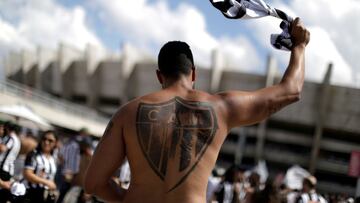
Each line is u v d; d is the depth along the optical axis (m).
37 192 7.43
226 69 80.12
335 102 74.62
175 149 2.37
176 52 2.56
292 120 76.38
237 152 76.50
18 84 88.31
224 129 2.47
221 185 9.20
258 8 2.59
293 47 2.68
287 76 2.57
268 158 78.88
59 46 85.75
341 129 74.50
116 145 2.40
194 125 2.41
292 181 13.84
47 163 7.60
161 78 2.62
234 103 2.49
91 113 73.00
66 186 10.01
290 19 2.68
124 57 82.88
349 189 76.31
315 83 74.88
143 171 2.37
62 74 85.75
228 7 2.51
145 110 2.42
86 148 9.95
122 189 2.54
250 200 6.81
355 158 19.08
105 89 85.50
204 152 2.39
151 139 2.37
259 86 77.00
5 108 17.55
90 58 84.56
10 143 8.19
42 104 56.22
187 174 2.34
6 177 7.69
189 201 2.30
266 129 79.19
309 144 77.44
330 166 76.00
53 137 7.68
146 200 2.33
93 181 2.38
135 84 84.44
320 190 77.25
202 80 78.69
